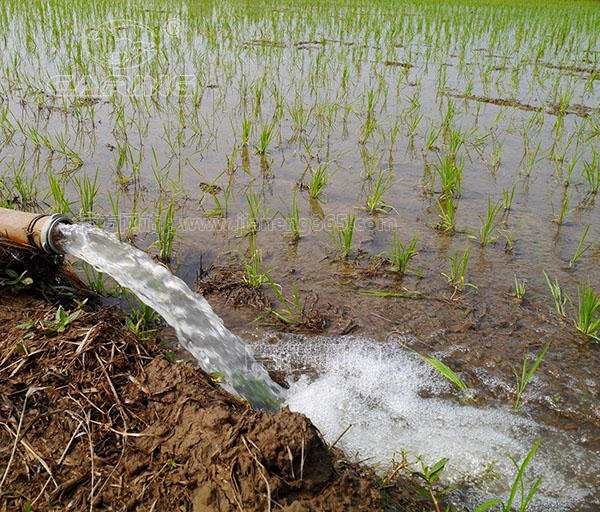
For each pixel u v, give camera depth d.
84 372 1.27
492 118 3.44
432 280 1.91
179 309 1.51
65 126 3.10
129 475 1.08
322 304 1.78
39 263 1.64
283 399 1.43
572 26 6.39
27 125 3.09
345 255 2.02
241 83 3.88
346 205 2.39
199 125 3.13
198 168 2.67
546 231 2.21
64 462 1.10
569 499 1.19
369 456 1.27
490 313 1.74
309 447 1.05
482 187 2.59
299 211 2.33
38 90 3.65
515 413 1.40
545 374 1.51
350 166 2.76
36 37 5.02
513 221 2.29
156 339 1.57
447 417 1.39
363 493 1.07
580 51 5.33
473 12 7.28
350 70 4.46
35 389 1.20
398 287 1.87
